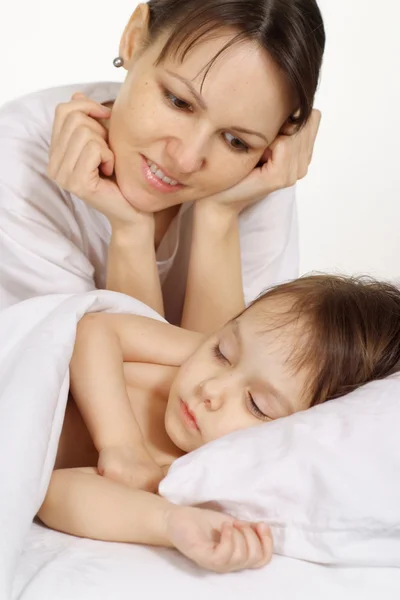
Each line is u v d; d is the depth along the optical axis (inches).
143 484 66.3
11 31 156.3
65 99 91.2
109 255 88.5
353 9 161.8
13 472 59.4
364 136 159.8
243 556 56.3
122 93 79.8
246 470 60.2
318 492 58.9
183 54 74.3
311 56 77.1
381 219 155.4
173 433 68.4
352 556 58.5
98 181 83.5
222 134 78.4
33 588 54.2
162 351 75.2
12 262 88.0
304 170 89.9
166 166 79.4
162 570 56.5
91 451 73.8
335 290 72.1
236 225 92.0
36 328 70.6
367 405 61.9
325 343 68.4
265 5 73.9
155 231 93.9
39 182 87.4
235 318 71.1
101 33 158.4
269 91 76.0
